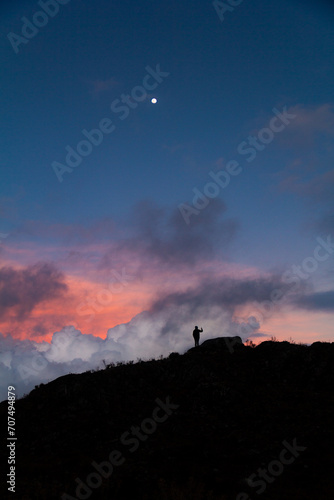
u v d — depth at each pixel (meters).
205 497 16.25
